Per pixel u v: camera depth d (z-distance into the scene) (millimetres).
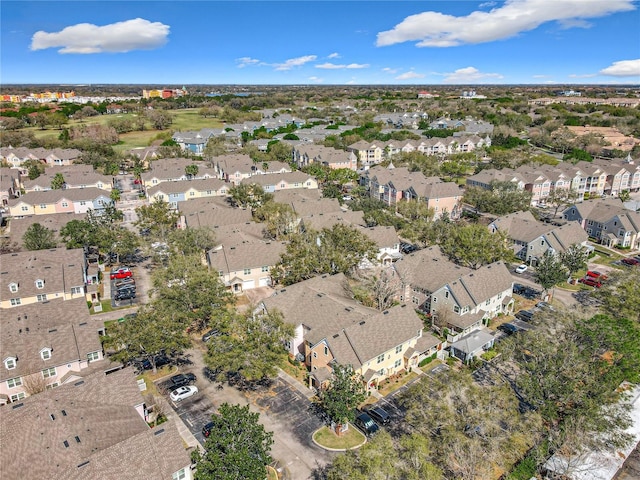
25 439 35375
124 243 77500
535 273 73250
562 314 49125
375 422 43844
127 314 64188
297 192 113375
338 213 94625
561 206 120062
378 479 30938
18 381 45656
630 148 176500
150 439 34750
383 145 175375
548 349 42969
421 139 185875
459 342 55062
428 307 64625
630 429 43031
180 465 34031
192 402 46531
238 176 140125
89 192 113188
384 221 92312
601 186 132125
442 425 35625
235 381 50125
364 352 47906
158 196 116188
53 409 38031
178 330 49906
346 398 40938
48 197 108562
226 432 34125
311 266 64875
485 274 64875
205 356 47125
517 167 140750
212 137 193750
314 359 50656
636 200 120875
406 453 34844
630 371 44594
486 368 52688
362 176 138875
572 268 71250
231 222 93188
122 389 42250
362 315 52438
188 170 131375
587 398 39750
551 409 40562
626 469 39906
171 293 54844
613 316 53969
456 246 72312
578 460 37969
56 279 65562
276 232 88500
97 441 35438
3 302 61656
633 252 90625
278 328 48781
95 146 167375
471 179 124625
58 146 173000
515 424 37188
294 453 39875
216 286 57719
